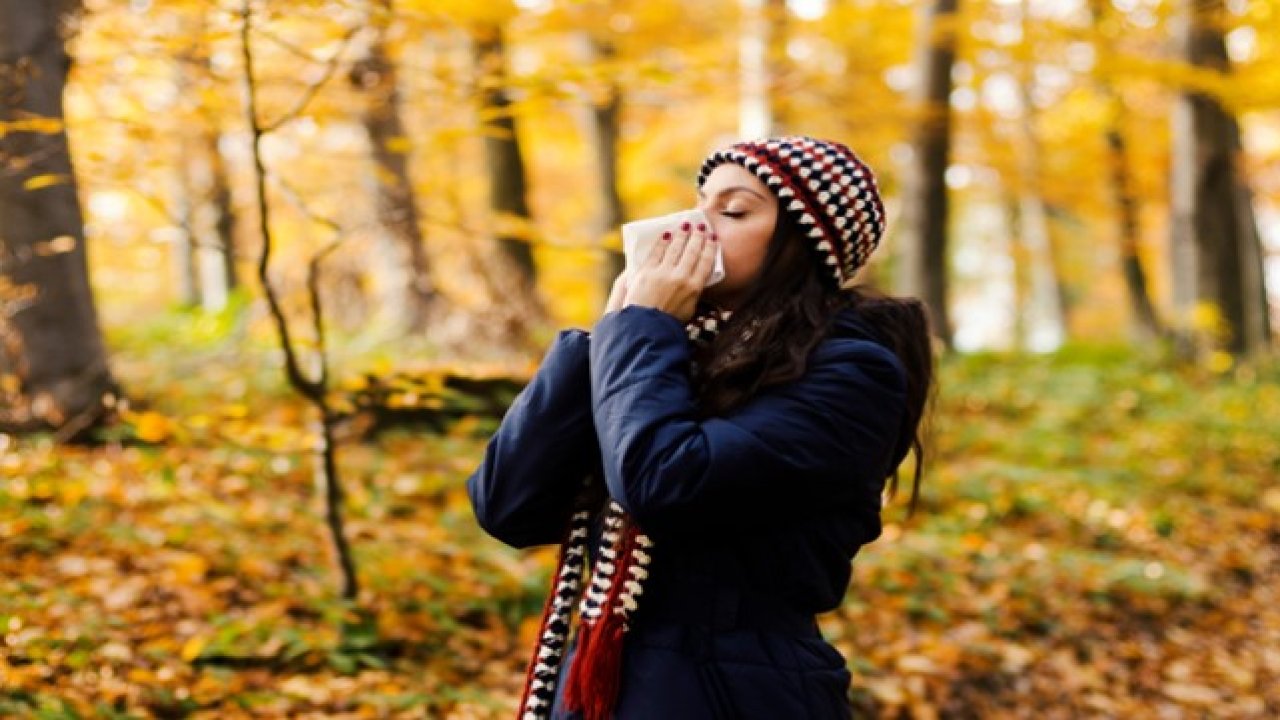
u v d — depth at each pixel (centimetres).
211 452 550
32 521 432
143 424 359
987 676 456
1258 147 1750
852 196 167
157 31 395
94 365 555
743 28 893
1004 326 2955
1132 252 1819
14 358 541
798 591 164
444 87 416
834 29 1021
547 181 1628
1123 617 552
